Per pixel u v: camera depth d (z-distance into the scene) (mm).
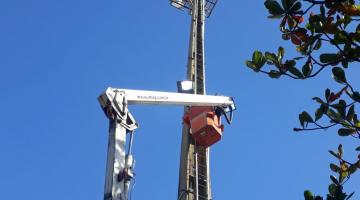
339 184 7938
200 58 39594
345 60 7527
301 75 7688
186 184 29766
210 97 25266
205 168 30750
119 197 15594
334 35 7520
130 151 16688
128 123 17469
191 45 40156
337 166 8180
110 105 17359
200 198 29688
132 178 16141
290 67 7695
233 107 26312
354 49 7406
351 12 7453
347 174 8016
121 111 17406
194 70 37906
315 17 7551
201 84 37562
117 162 16188
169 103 22094
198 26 42750
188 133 31734
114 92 17859
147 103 19969
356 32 7438
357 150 7961
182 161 30781
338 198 7391
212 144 27688
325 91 7801
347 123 7762
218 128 27172
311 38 7609
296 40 7680
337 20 7578
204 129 26859
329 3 7508
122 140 16875
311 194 7562
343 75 7613
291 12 7492
